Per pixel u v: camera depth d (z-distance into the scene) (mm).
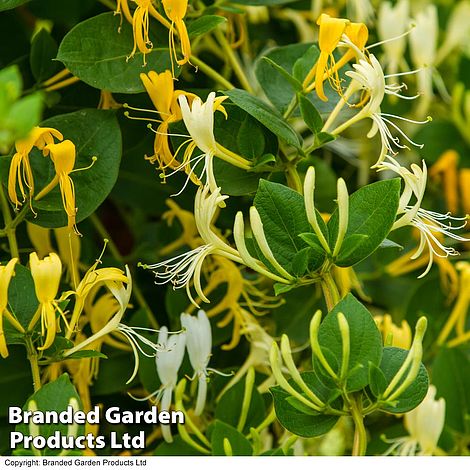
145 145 688
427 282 802
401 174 523
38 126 555
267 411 667
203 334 615
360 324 496
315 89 577
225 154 540
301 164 809
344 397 493
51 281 498
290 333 731
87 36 556
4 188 589
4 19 714
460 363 712
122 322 694
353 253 502
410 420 667
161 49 572
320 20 525
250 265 506
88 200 561
